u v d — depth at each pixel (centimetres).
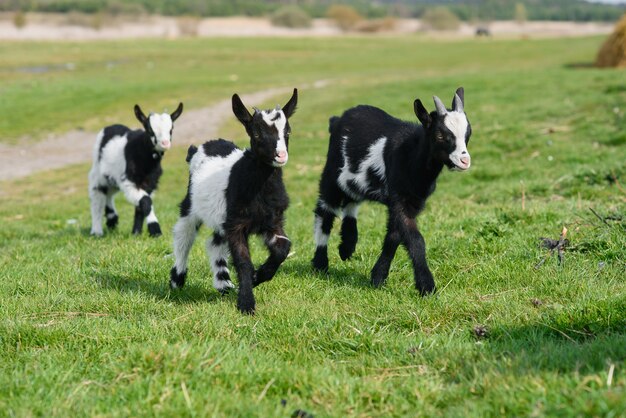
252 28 12356
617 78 2520
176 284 718
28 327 557
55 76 3672
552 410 376
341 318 583
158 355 473
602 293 599
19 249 938
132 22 11825
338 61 4997
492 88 2561
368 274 760
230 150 698
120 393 437
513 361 464
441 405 433
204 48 6412
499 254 747
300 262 818
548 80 2670
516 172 1346
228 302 657
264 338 553
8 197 1537
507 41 7769
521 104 2127
